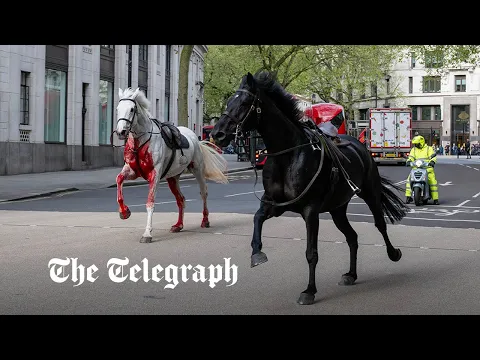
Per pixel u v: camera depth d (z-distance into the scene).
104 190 24.16
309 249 7.10
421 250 10.75
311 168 7.04
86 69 36.59
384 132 48.97
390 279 8.45
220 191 23.66
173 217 15.12
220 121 6.88
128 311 6.61
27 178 28.19
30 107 31.73
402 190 9.25
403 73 89.62
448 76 87.69
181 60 34.34
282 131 7.02
